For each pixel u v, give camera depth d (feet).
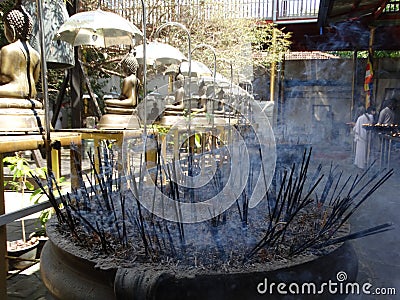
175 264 2.11
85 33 8.38
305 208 3.34
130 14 18.35
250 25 24.12
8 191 10.51
